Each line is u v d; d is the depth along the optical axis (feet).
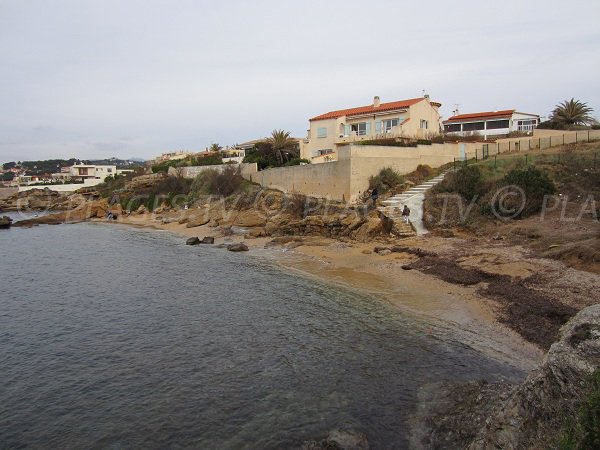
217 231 143.13
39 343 54.19
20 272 95.71
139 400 39.91
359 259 88.22
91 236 156.46
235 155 289.94
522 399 27.53
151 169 270.67
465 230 96.07
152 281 83.97
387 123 175.94
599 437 20.65
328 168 131.44
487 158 132.05
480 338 48.65
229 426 35.22
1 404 40.19
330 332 53.78
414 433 32.83
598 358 25.53
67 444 34.04
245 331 55.47
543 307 51.78
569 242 71.51
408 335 51.08
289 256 98.48
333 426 34.35
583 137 140.26
